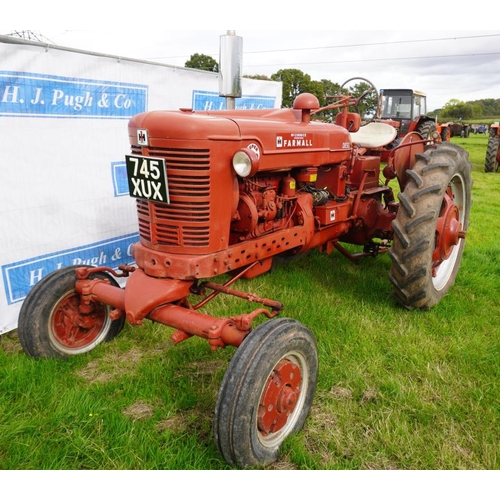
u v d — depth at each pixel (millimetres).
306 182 3262
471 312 3701
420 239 3291
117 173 4109
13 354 3094
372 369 2896
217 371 2861
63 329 2975
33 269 3570
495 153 12547
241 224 2703
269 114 3102
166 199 2359
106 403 2537
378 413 2525
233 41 3199
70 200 3752
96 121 3834
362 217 3992
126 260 4367
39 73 3348
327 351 3096
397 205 4285
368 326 3406
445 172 3381
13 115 3244
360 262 4844
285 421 2287
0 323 3396
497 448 2277
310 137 3098
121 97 4004
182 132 2283
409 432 2398
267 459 2160
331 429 2420
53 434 2303
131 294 2467
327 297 3898
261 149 2656
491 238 5891
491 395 2664
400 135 13969
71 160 3697
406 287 3426
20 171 3359
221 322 2244
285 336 2146
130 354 3111
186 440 2309
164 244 2500
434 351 3119
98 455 2201
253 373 1989
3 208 3301
